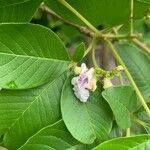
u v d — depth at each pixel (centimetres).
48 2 51
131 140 41
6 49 43
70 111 45
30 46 44
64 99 45
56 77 45
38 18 72
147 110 46
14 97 44
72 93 45
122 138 41
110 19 53
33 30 44
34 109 45
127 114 46
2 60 43
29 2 47
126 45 57
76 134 44
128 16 52
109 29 54
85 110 45
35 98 45
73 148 45
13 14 47
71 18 52
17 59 44
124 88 46
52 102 45
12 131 45
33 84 44
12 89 44
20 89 44
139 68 56
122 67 46
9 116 45
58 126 44
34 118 45
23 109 45
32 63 44
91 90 46
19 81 43
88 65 52
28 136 45
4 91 44
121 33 57
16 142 45
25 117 45
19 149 43
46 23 72
